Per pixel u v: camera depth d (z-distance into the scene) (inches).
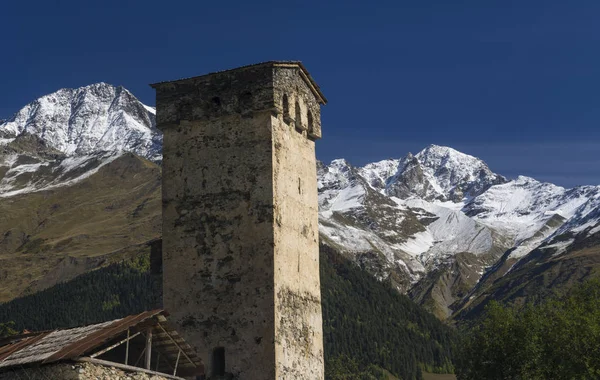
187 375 1549.0
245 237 1676.9
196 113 1754.4
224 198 1708.9
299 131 1827.0
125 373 1294.3
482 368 2856.8
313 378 1755.7
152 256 1828.2
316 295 1819.6
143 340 1445.6
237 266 1669.5
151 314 1362.0
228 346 1640.0
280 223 1692.9
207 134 1747.0
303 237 1785.2
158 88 1793.8
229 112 1729.8
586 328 2628.0
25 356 1269.7
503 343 2822.3
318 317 1815.9
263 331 1625.2
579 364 2596.0
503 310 2979.8
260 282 1647.4
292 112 1775.3
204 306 1675.7
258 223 1673.2
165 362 1518.2
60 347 1258.6
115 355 1413.6
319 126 1914.4
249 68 1731.1
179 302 1695.4
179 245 1721.2
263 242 1662.2
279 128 1739.7
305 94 1851.6
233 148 1721.2
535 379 2677.2
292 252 1727.4
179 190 1744.6
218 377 1622.8
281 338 1640.0
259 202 1681.8
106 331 1284.4
